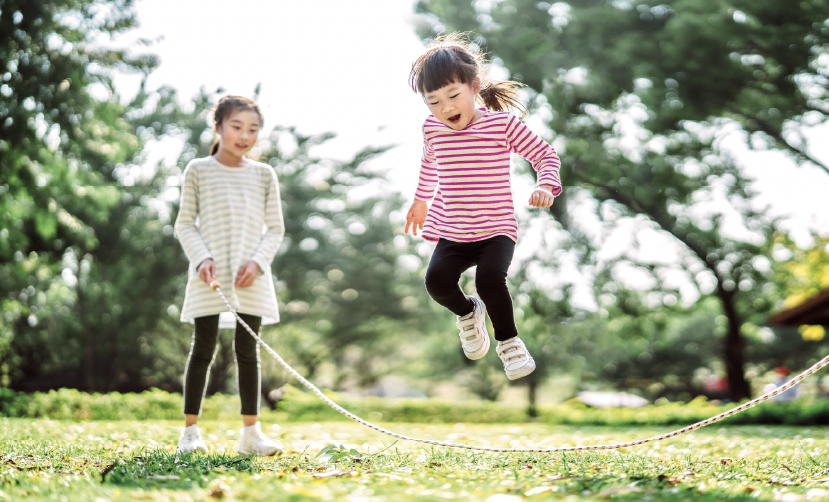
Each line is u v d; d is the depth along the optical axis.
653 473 2.86
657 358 41.25
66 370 27.70
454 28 16.48
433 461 3.31
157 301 25.62
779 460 3.56
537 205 3.09
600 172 17.73
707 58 14.07
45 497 2.23
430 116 3.32
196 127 23.11
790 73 13.95
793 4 12.74
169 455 3.44
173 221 24.56
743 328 35.28
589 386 41.25
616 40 15.47
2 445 4.01
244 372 3.83
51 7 12.39
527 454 3.78
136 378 27.36
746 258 20.94
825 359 2.51
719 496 2.23
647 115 16.38
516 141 3.18
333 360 33.06
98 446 4.05
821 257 21.59
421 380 43.66
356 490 2.35
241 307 3.85
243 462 3.14
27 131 12.39
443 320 31.70
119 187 23.39
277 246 4.08
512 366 3.03
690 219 20.09
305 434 5.69
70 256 23.98
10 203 13.86
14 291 21.91
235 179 4.03
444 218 3.19
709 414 11.02
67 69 12.44
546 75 16.05
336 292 29.86
